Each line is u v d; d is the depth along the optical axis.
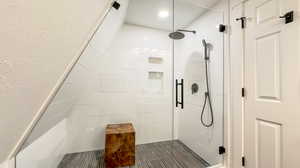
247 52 1.30
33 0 0.33
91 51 1.08
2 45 0.32
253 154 1.24
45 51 0.45
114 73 2.15
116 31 1.88
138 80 2.23
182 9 1.74
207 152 1.75
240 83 1.36
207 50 1.75
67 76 0.77
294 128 0.95
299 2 0.93
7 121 0.49
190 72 1.95
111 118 2.15
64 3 0.42
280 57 1.04
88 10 0.61
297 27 0.94
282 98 1.02
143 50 2.19
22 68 0.40
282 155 1.02
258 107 1.20
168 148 2.07
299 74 0.93
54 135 1.58
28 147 1.00
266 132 1.13
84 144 2.03
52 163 1.53
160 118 2.29
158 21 2.01
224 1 1.55
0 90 0.38
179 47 2.04
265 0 1.14
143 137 2.23
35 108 0.64
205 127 1.79
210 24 1.70
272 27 1.08
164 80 2.18
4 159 0.68
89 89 1.95
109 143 1.68
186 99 2.03
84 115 2.03
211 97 1.72
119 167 1.67
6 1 0.28
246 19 1.31
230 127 1.48
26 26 0.34
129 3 1.61
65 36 0.52
